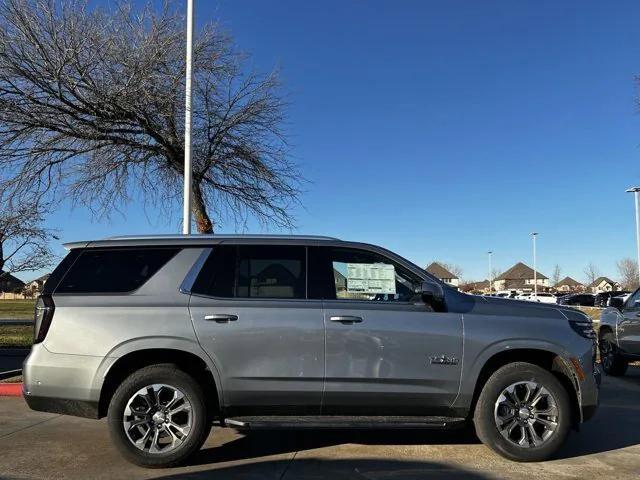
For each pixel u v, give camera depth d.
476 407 5.59
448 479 5.09
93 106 11.38
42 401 5.36
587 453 5.94
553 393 5.53
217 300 5.50
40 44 10.73
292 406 5.44
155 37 11.73
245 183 14.04
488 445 5.54
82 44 10.99
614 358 11.30
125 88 11.06
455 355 5.51
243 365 5.38
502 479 5.09
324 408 5.46
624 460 5.70
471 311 5.67
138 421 5.34
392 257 5.80
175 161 13.23
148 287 5.54
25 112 11.08
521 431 5.56
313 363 5.41
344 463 5.55
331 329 5.44
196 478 5.11
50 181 12.45
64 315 5.41
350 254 5.78
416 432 6.75
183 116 12.42
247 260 5.69
